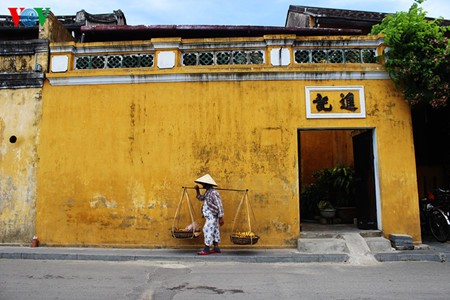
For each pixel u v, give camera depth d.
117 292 5.24
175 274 6.30
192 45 8.69
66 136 8.60
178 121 8.50
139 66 8.84
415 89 8.11
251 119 8.43
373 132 8.45
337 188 10.50
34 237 8.31
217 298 4.98
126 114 8.58
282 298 4.97
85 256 7.50
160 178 8.38
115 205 8.37
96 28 9.83
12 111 8.78
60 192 8.47
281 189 8.23
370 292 5.22
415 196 8.18
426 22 8.02
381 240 7.88
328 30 10.06
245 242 7.32
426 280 5.86
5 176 8.62
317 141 12.12
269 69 8.43
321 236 8.12
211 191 7.76
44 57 8.84
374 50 8.68
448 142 10.46
